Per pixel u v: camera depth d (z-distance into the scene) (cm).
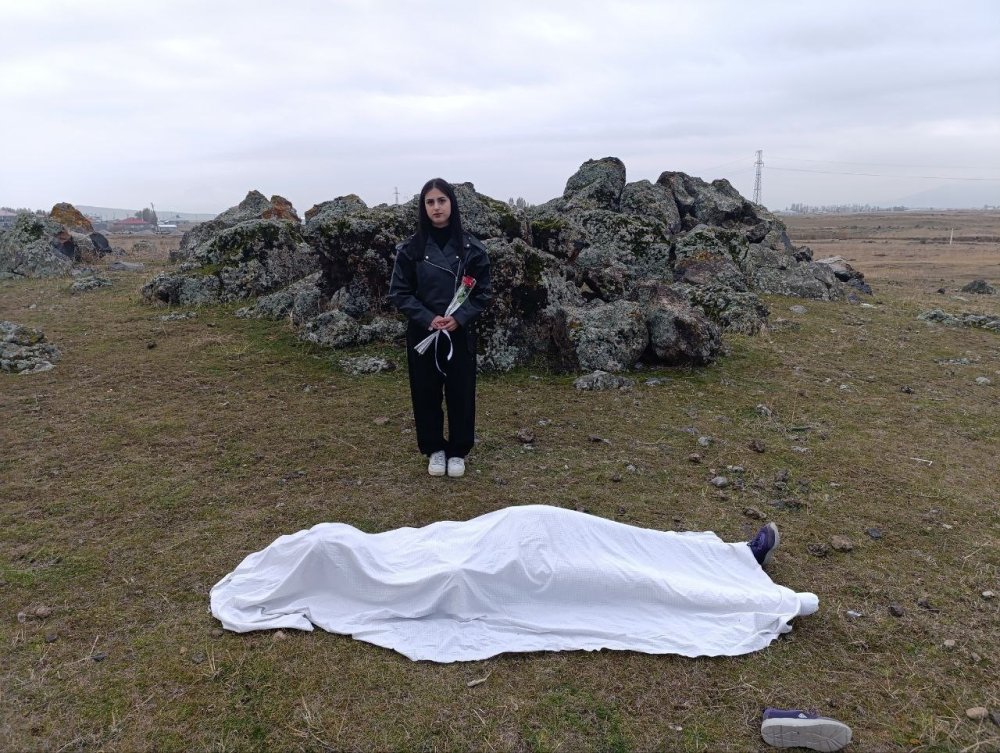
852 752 262
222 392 698
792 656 315
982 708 283
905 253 3709
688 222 1559
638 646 313
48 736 263
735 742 266
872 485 502
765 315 1029
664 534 369
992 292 1572
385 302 885
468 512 450
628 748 262
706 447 569
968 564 396
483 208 884
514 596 331
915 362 848
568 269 915
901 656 317
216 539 412
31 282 1423
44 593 356
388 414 638
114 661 305
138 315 1040
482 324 786
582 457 545
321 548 337
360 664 304
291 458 537
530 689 290
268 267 1145
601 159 1513
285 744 261
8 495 468
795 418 644
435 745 261
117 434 582
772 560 398
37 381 727
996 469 534
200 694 286
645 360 809
